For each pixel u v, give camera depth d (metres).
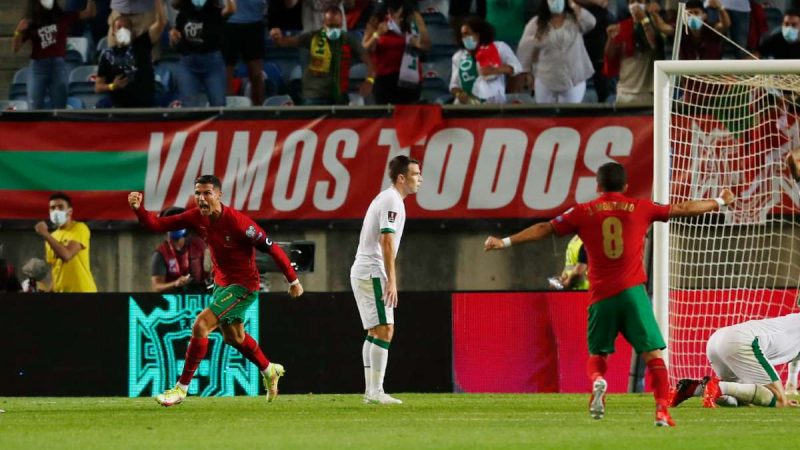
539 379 46.41
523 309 46.56
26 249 54.00
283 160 53.00
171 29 60.09
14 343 46.47
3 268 52.09
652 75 55.78
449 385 46.44
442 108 52.66
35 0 58.50
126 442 25.31
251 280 37.06
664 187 43.22
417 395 44.81
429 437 26.06
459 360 46.47
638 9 55.31
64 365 46.31
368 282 37.53
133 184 53.53
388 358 46.53
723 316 46.78
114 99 57.19
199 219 36.06
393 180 37.09
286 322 46.41
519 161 52.56
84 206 53.56
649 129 51.84
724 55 59.69
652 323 27.97
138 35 57.66
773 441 24.89
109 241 53.69
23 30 58.78
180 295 46.16
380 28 57.62
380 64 57.59
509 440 25.23
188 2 57.25
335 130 52.94
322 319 46.41
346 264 53.03
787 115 48.88
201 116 53.28
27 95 60.47
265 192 53.09
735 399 37.28
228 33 58.41
